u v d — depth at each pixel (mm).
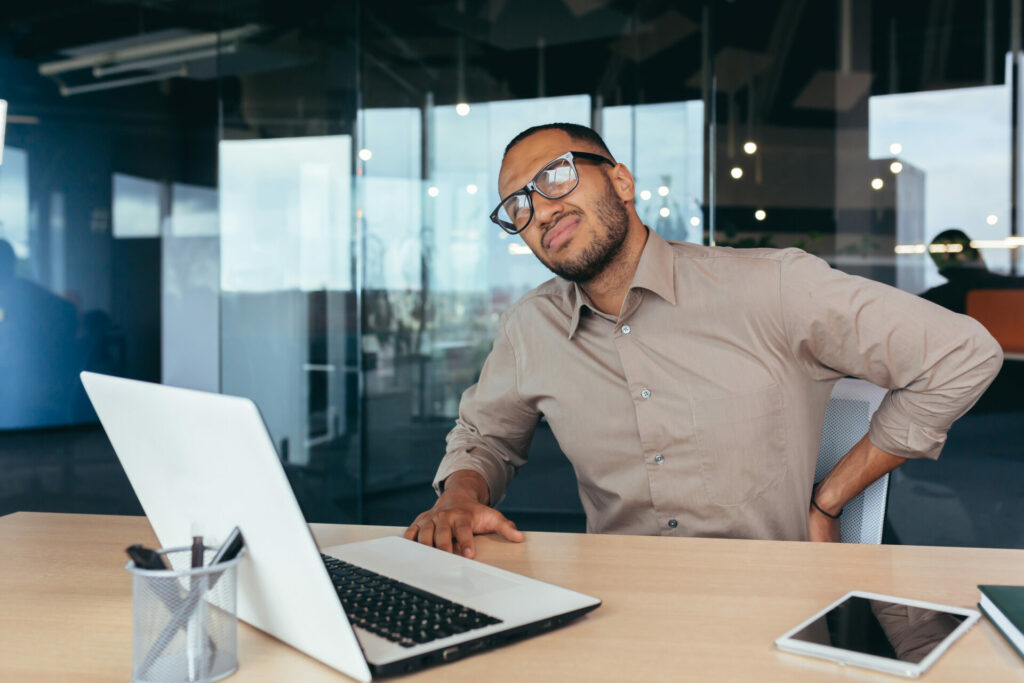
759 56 4039
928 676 689
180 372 5195
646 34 4172
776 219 4059
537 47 4309
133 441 830
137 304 5168
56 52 4969
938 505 3883
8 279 5027
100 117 5027
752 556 1062
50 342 5082
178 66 4797
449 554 1028
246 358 4305
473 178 4406
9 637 812
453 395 4453
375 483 4496
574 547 1123
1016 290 3764
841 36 3936
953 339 1321
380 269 4453
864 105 3924
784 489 1430
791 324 1414
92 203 5113
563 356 1538
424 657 709
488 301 4422
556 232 1423
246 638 795
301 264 4289
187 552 739
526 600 847
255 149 4273
